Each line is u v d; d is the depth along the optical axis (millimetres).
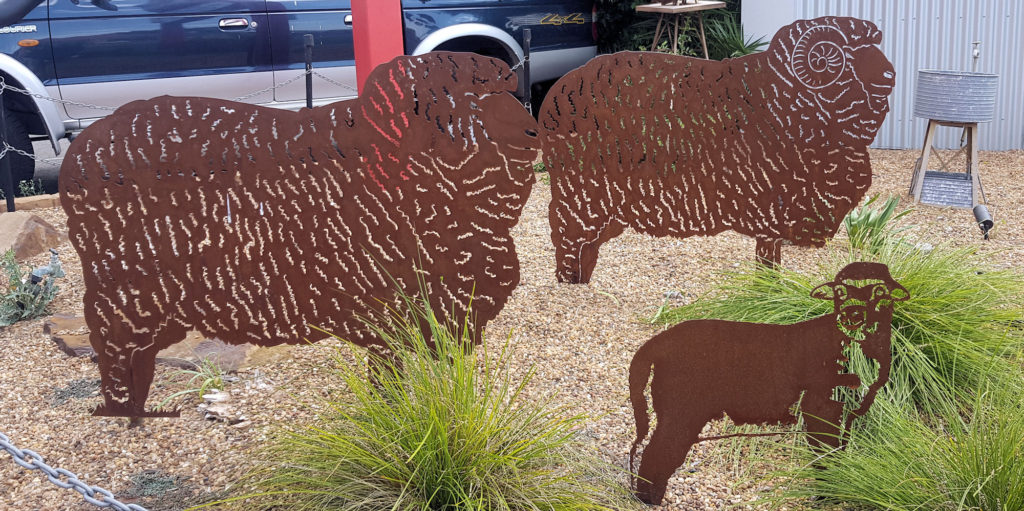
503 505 2477
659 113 4316
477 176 3150
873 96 4297
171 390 3682
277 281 3154
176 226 3047
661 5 7945
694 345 2633
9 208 6191
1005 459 2449
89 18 6340
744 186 4430
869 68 4270
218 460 3104
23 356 4102
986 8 8086
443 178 3135
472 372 2762
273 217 3092
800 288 3752
